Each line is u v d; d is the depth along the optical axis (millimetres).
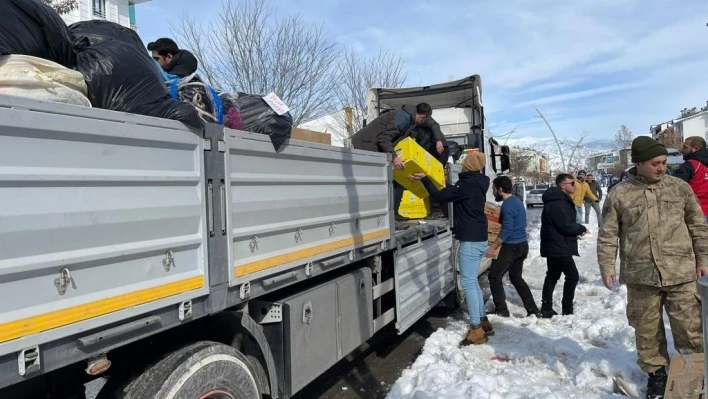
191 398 2537
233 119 3287
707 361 2328
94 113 2088
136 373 2553
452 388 4258
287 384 3363
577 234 6664
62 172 1956
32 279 1852
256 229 3064
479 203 5707
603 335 5535
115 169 2189
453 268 7133
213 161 2744
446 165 7266
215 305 2730
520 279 6910
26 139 1844
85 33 2793
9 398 2422
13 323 1779
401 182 5996
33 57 2150
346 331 4125
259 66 15781
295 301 3453
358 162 4469
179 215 2504
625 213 4047
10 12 2152
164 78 3066
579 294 7914
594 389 4328
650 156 3893
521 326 6266
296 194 3521
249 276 2986
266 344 3240
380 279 4938
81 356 2045
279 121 3332
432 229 6273
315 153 3750
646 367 4059
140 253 2283
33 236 1855
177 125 2514
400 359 5590
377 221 4836
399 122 6270
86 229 2051
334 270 4375
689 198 3939
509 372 4805
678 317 3857
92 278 2076
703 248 3889
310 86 16719
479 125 9305
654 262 3865
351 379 5066
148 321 2318
